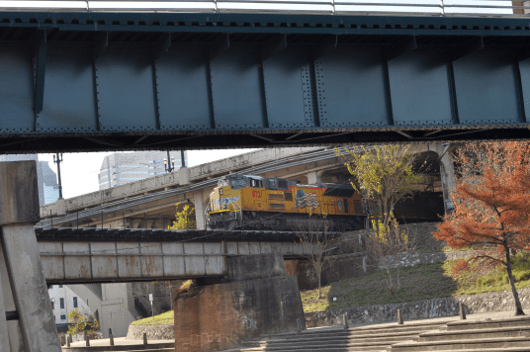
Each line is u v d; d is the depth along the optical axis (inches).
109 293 3432.6
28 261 642.8
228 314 1780.3
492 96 744.3
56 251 1518.2
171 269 1752.0
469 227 1227.2
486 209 1325.0
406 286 1795.0
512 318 1060.5
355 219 2471.7
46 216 3474.4
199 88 658.2
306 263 2242.9
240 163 2694.4
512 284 1206.3
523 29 698.8
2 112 574.9
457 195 1398.9
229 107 661.9
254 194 2071.9
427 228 2106.3
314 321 1849.2
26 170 658.2
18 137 621.0
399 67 722.8
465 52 714.8
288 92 685.3
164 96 641.0
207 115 657.0
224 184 2055.9
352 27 650.8
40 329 627.2
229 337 1761.8
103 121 612.4
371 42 714.2
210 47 655.8
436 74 735.7
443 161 2298.2
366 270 2041.1
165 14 589.6
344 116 696.4
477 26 684.1
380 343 1333.7
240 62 677.3
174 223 2568.9
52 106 595.5
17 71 586.6
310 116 687.7
